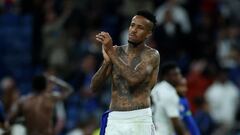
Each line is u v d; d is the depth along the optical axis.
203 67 44.66
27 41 47.03
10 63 47.03
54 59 45.19
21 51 47.03
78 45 46.00
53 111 31.59
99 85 20.39
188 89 43.94
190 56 46.34
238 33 49.56
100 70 20.22
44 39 46.09
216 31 48.81
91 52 44.31
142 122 19.92
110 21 48.19
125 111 19.97
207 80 44.28
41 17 46.38
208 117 39.53
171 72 27.77
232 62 46.75
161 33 44.66
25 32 47.19
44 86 30.73
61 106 40.34
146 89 20.11
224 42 47.53
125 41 45.31
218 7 51.00
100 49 44.56
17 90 43.25
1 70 47.00
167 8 45.91
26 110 30.59
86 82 43.19
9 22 47.56
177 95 27.66
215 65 45.47
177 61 44.97
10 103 35.66
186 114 28.16
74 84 43.81
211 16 49.97
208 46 46.78
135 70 19.88
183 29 46.28
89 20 47.81
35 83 30.73
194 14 50.12
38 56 46.38
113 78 20.20
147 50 20.30
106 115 20.22
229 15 51.31
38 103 30.61
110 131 20.00
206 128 39.22
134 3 47.38
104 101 43.12
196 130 28.28
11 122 30.83
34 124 30.53
